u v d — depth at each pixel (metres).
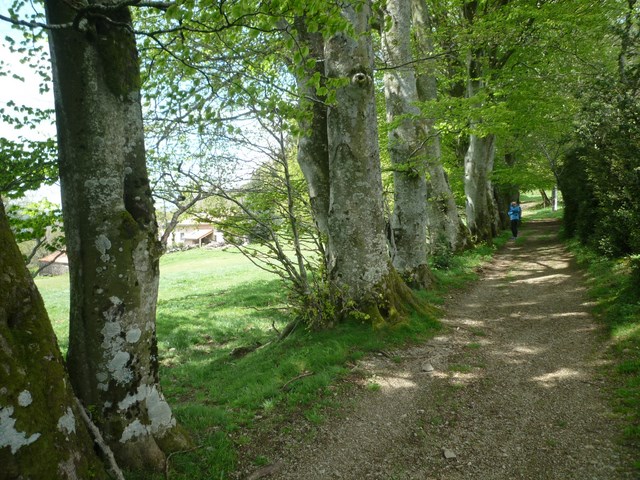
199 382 6.54
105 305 3.48
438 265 14.05
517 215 22.78
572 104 15.27
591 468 3.42
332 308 7.47
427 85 15.14
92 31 3.37
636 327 6.04
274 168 6.94
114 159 3.53
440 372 5.71
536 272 12.61
